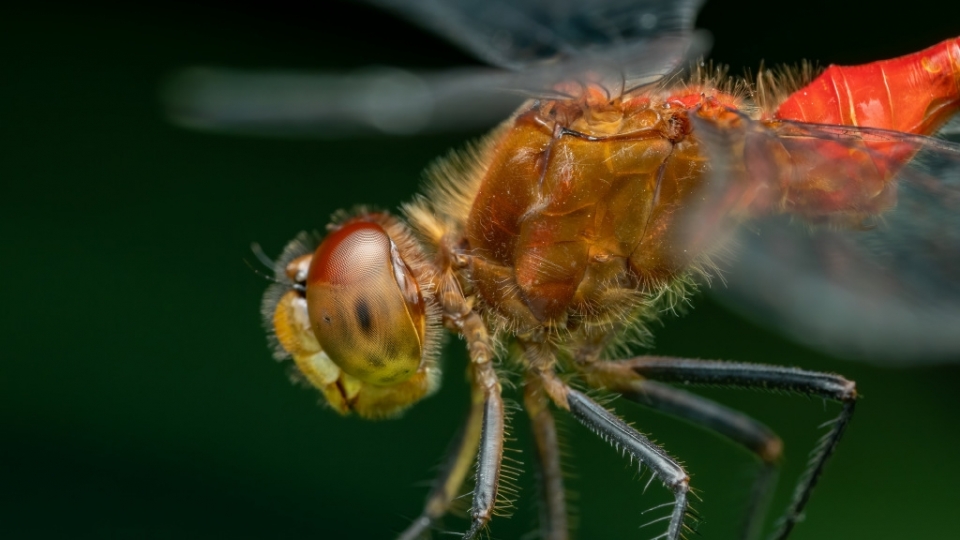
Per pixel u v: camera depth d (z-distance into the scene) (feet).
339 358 0.20
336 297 0.20
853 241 0.21
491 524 0.20
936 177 0.20
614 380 0.21
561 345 0.21
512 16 0.21
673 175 0.20
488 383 0.21
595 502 0.23
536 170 0.20
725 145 0.20
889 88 0.20
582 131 0.20
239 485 0.23
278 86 0.22
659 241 0.20
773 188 0.20
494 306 0.21
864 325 0.21
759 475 0.22
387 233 0.20
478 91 0.21
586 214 0.20
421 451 0.23
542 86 0.20
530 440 0.21
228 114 0.22
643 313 0.21
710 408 0.22
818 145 0.20
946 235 0.21
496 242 0.20
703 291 0.22
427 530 0.21
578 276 0.20
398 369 0.20
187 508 0.23
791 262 0.21
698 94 0.20
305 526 0.23
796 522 0.21
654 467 0.20
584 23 0.21
